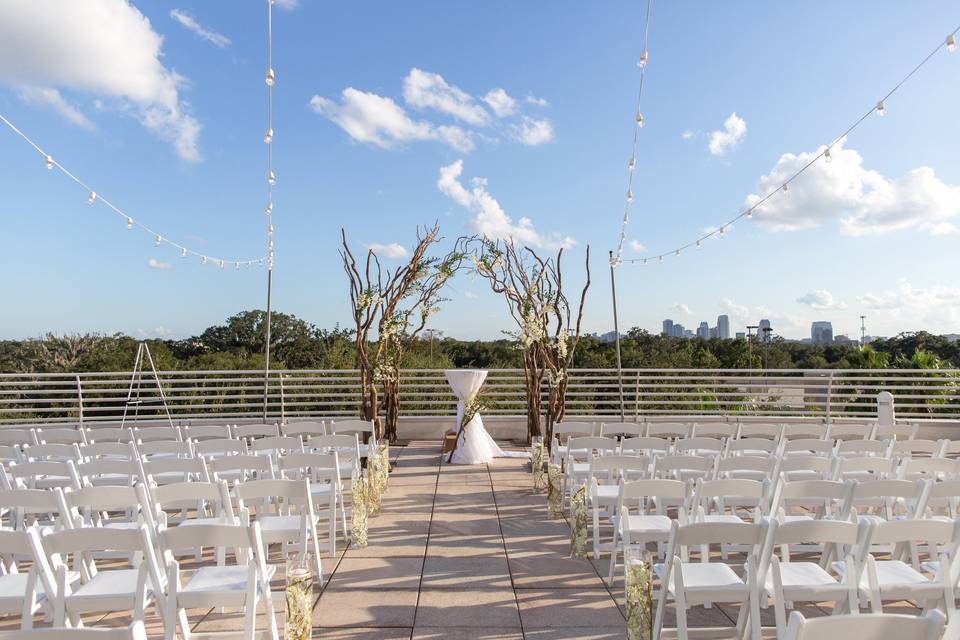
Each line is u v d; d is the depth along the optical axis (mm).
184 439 7871
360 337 9922
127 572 3592
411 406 14797
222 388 12023
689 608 4129
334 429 7887
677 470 5742
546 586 4469
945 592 3174
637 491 4191
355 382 15898
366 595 4301
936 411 13789
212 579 3428
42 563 3193
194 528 3146
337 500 6051
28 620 3195
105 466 4902
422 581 4566
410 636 3688
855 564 3168
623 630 3771
